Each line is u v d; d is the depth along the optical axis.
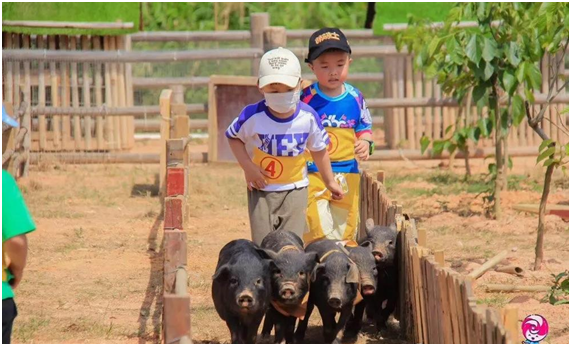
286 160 10.26
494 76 16.59
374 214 12.91
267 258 9.03
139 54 24.30
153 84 25.72
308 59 11.39
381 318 10.64
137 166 24.17
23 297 12.41
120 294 12.59
